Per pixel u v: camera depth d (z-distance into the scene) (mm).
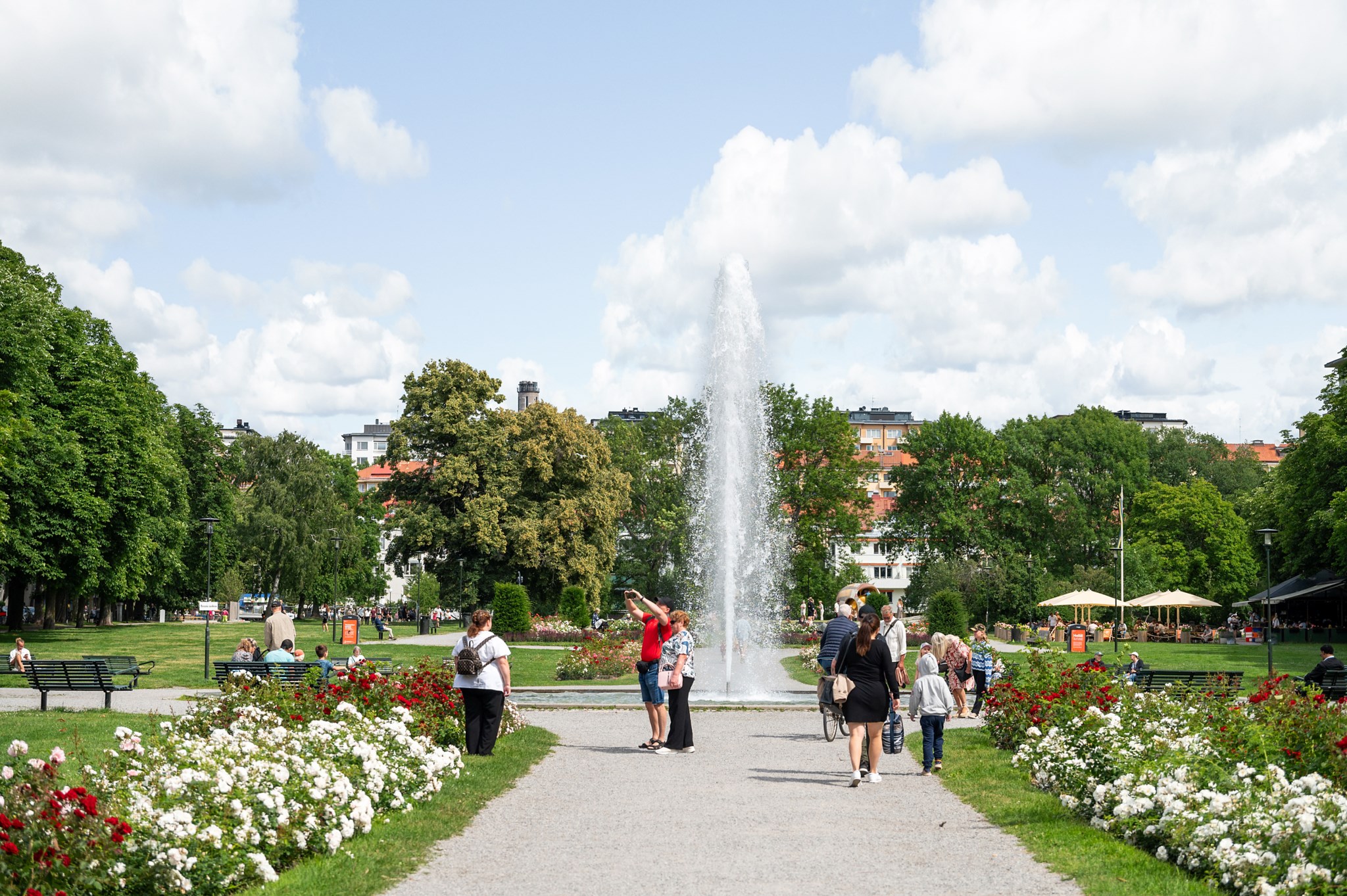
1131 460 91875
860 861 9547
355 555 80812
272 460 81812
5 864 6441
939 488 81312
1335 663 22578
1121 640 64500
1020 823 11164
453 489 65125
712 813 11859
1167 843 9234
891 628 17688
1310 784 9109
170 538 64750
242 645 25250
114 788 8328
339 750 11391
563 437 66625
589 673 35062
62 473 49094
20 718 20016
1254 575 86188
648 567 84562
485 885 8703
